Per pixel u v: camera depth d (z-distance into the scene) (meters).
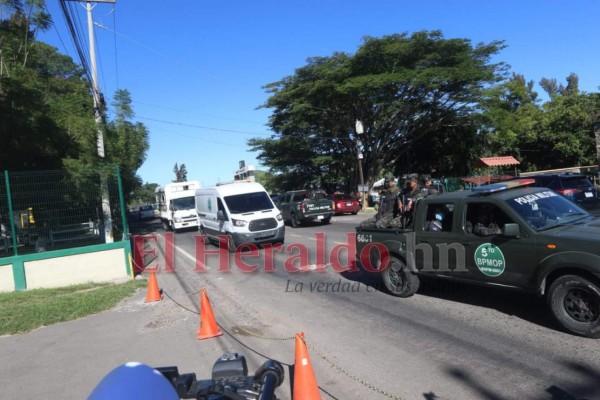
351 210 28.23
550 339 5.34
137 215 59.03
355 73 30.44
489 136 38.59
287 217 23.80
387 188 8.73
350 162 37.69
